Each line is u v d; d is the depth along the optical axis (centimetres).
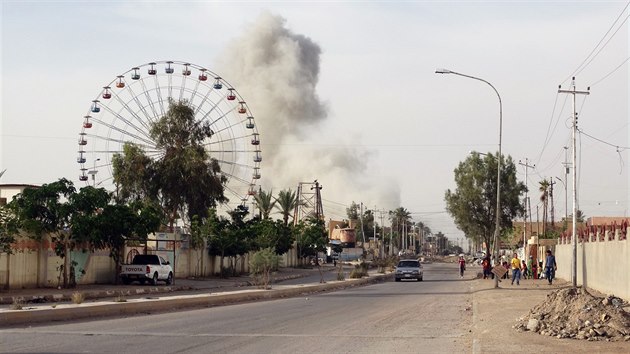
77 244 3872
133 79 6488
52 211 3541
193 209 6738
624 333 1572
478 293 3438
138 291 3600
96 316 2247
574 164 3797
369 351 1454
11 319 1945
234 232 5866
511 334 1634
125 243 4350
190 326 1947
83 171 6369
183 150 6644
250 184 6719
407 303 2973
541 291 3469
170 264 4803
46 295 2994
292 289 3750
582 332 1581
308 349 1479
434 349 1488
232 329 1873
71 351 1402
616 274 3031
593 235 3719
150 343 1549
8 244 3225
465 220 8531
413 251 18525
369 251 13862
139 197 6725
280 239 7194
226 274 5891
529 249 6700
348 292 3959
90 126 6381
